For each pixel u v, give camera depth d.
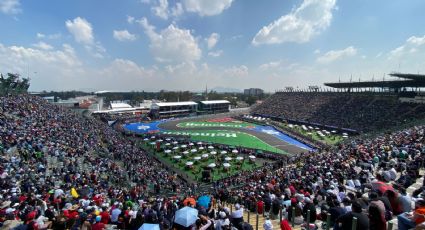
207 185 40.19
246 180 37.94
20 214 16.69
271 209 17.45
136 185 34.09
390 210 12.04
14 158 30.84
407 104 83.69
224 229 12.72
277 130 95.88
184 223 12.09
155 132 88.19
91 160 39.53
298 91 139.62
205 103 143.75
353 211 9.07
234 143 74.50
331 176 25.58
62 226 13.46
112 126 97.75
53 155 36.97
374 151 32.16
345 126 88.56
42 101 93.81
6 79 97.25
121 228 14.84
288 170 36.31
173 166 53.34
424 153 24.92
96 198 22.11
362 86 105.25
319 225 14.00
